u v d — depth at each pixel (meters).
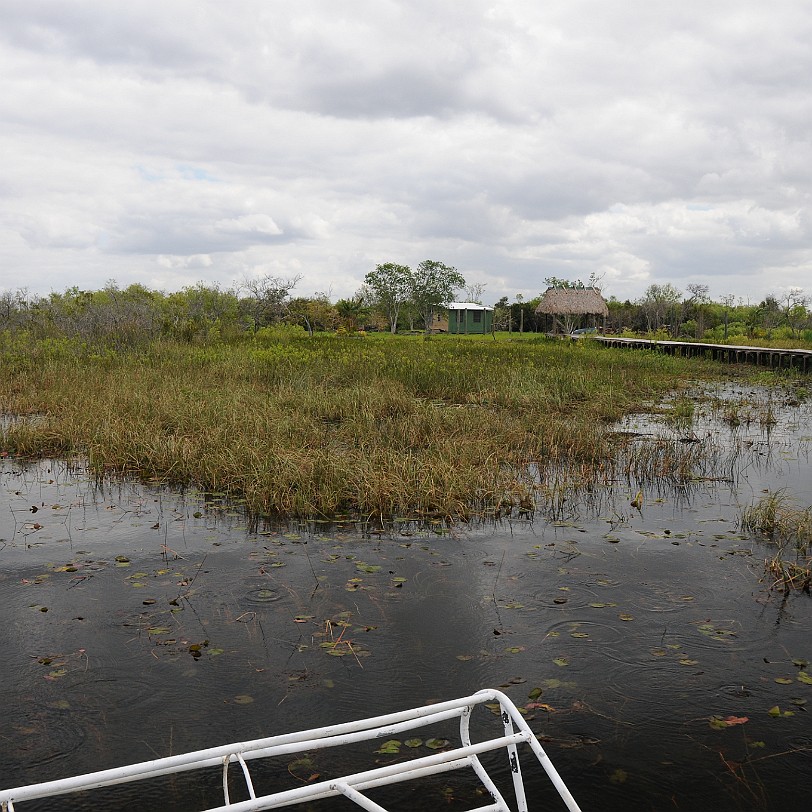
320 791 1.94
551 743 3.42
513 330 64.38
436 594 5.10
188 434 9.73
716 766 3.27
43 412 11.97
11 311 26.06
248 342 25.45
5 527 6.52
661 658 4.21
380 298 63.59
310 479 7.57
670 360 23.95
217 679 3.95
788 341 34.78
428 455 8.71
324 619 4.69
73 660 4.15
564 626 4.61
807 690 3.88
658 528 6.67
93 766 3.23
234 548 6.01
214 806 2.99
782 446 10.62
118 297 27.89
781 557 5.89
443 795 3.08
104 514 6.94
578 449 9.73
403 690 3.85
